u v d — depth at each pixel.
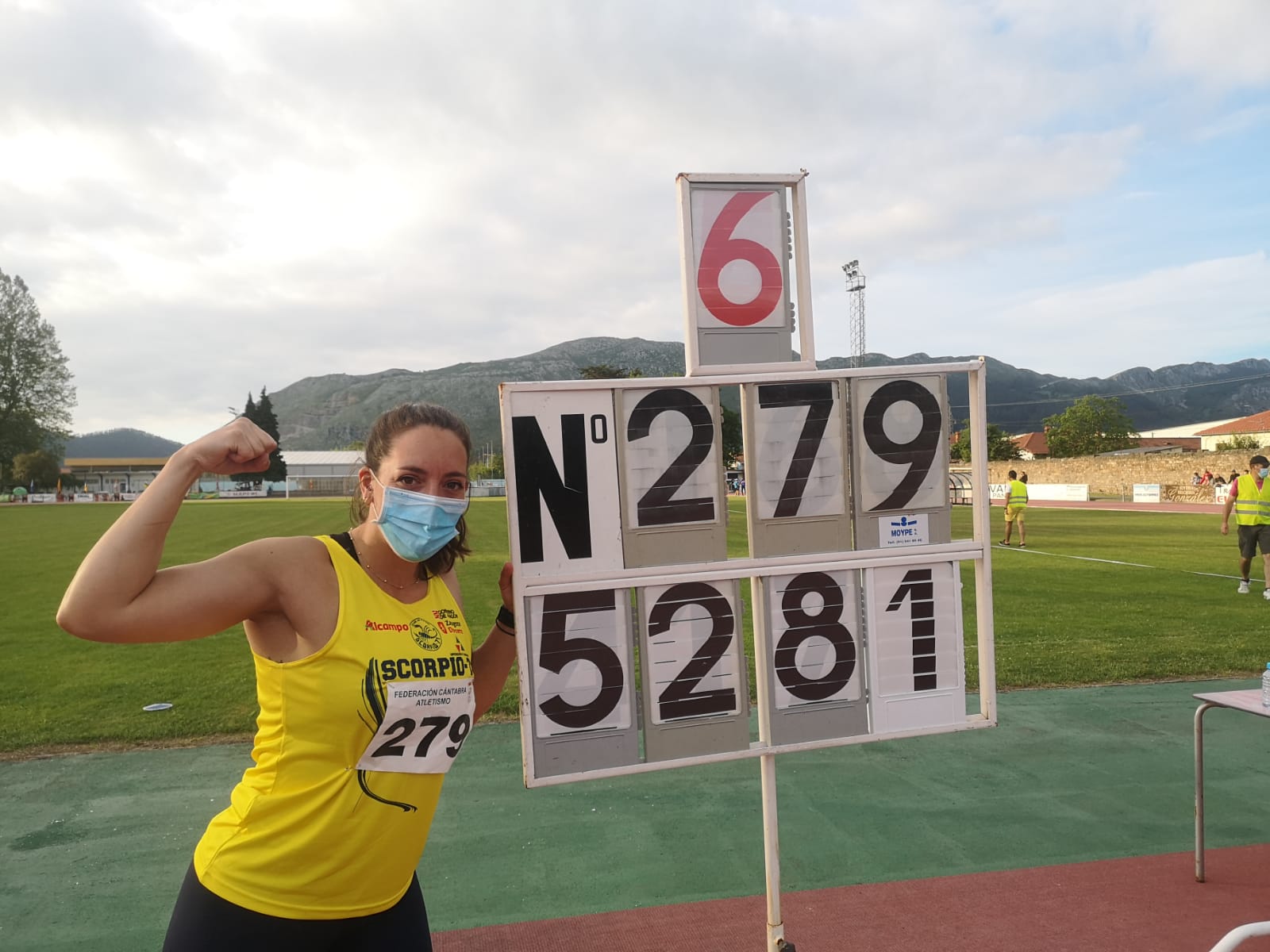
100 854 3.85
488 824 4.14
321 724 1.51
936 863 3.64
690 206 2.43
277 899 1.51
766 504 2.43
